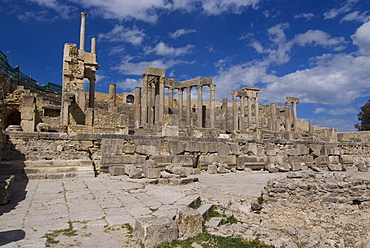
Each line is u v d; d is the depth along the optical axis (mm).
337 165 18516
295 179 8688
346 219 7645
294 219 7941
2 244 4691
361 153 27422
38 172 11906
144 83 34219
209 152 17766
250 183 12438
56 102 37594
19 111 26734
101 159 14258
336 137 28172
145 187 10422
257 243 5945
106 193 9125
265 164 18688
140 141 15914
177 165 15234
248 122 46406
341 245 6793
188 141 17391
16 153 13008
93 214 6652
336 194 7969
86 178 12039
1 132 12555
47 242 4871
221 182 12648
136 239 5223
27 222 5961
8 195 7703
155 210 7098
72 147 14359
